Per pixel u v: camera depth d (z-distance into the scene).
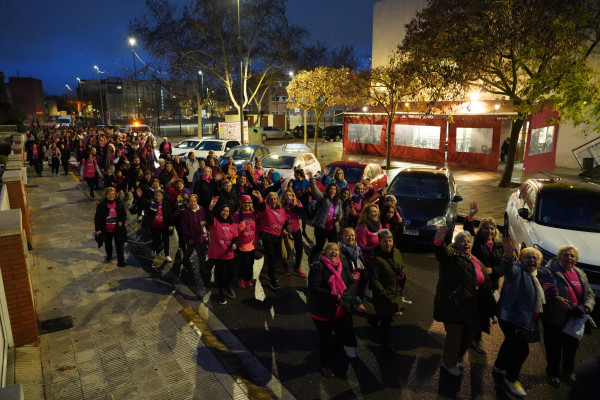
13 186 8.84
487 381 4.57
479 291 4.55
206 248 7.57
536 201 7.48
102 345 5.26
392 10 27.94
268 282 7.35
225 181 8.24
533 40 12.66
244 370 4.78
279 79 38.09
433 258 8.45
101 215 7.91
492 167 21.55
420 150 25.67
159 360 4.95
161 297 6.70
